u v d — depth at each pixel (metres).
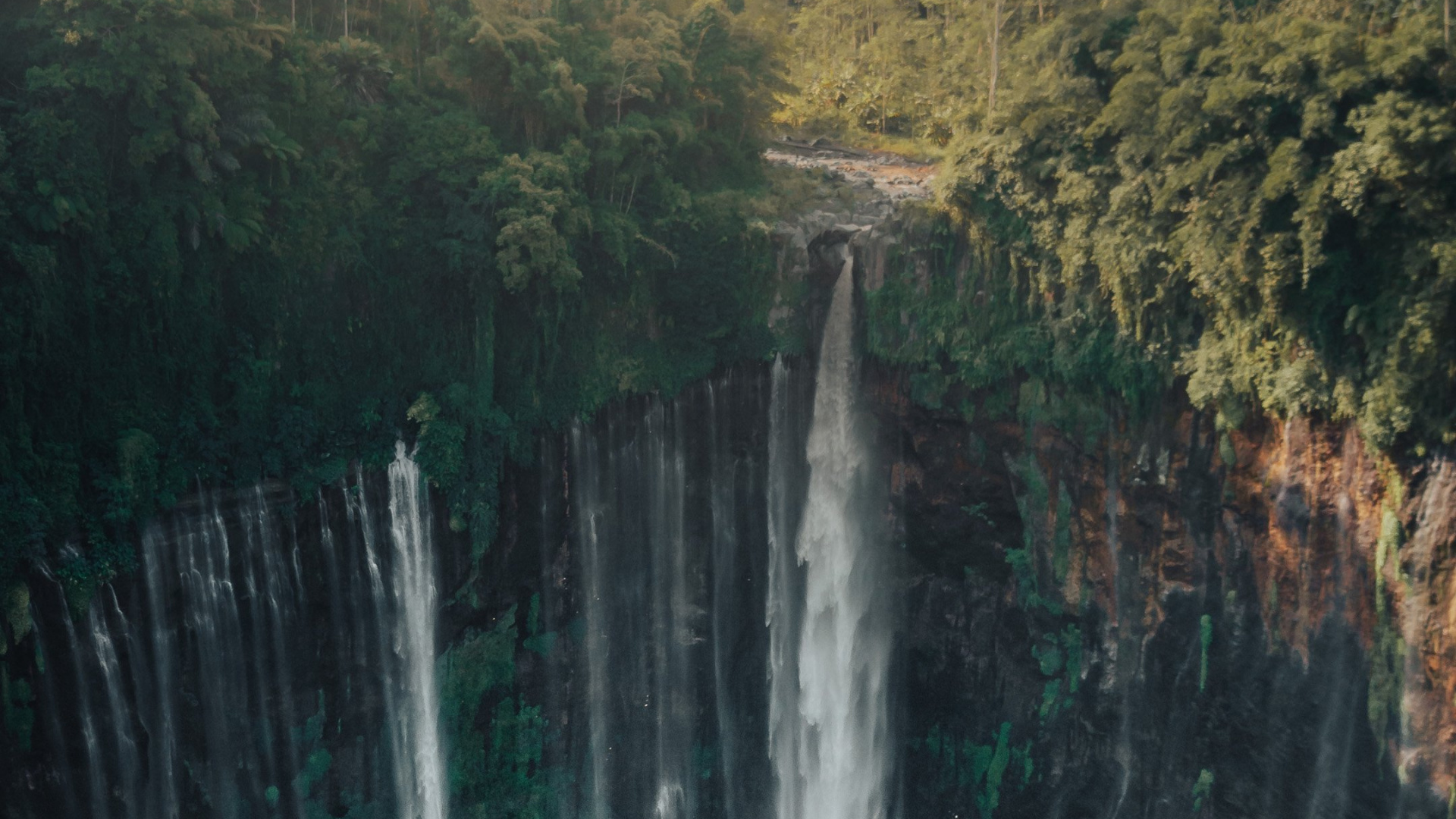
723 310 49.00
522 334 45.41
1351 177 36.44
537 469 46.53
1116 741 47.41
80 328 36.19
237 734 40.84
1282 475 41.47
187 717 39.41
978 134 47.00
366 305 43.16
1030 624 49.06
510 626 47.16
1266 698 43.31
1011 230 46.25
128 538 37.09
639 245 47.69
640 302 48.31
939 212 47.84
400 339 43.72
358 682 43.56
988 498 49.22
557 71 45.53
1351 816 41.53
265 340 40.69
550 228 42.72
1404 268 36.94
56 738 36.34
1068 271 44.72
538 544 47.22
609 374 47.72
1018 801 50.28
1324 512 40.66
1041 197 45.25
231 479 39.72
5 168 34.16
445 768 46.16
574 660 49.19
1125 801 47.72
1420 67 36.00
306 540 41.50
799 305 50.22
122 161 36.78
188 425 38.62
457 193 43.78
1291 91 38.06
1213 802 45.38
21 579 34.84
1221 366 41.75
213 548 39.28
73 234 35.47
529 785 48.59
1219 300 40.69
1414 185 36.09
